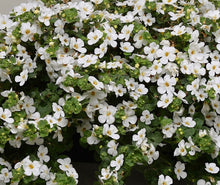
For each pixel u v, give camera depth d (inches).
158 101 22.9
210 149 22.4
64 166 22.5
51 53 22.9
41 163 22.4
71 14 23.1
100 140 22.8
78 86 22.6
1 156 22.9
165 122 22.7
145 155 22.5
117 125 23.1
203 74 23.2
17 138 22.4
